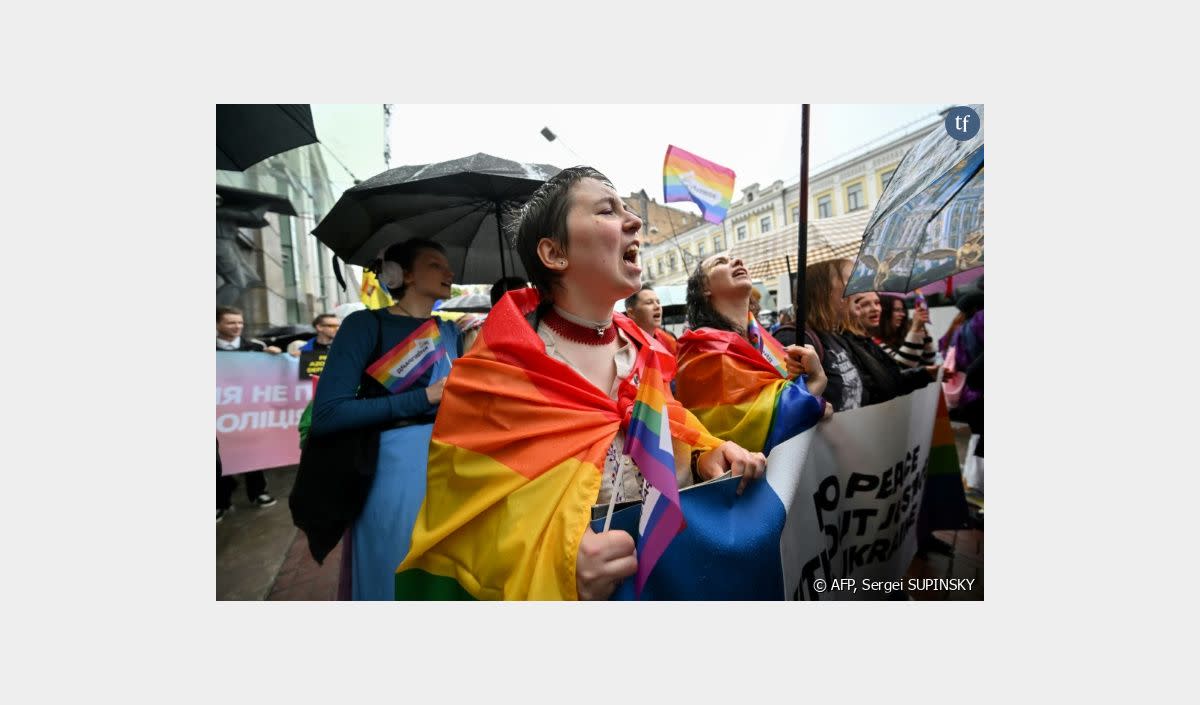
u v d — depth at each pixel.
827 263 3.12
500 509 1.01
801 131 1.73
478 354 1.14
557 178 1.19
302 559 2.93
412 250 2.02
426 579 1.11
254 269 4.07
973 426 3.74
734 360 1.94
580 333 1.22
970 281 4.34
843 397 2.70
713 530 1.21
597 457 1.04
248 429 3.70
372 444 1.76
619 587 1.05
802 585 1.53
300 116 2.28
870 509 1.84
